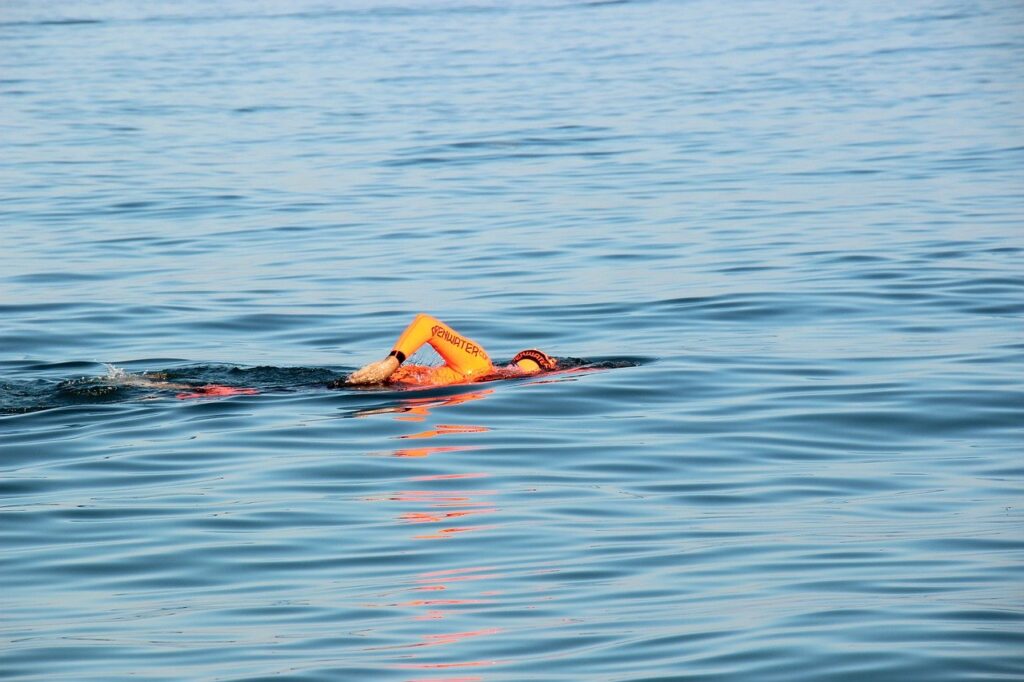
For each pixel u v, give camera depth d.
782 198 70.50
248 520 27.20
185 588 23.72
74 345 44.28
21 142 96.50
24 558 25.27
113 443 32.62
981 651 20.19
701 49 160.12
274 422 34.12
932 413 34.84
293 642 21.09
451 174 81.31
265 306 49.72
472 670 19.84
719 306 48.50
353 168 83.81
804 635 20.91
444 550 25.41
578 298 50.28
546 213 68.06
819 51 154.25
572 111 110.31
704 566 24.34
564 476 30.09
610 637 21.05
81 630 21.80
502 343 44.31
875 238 59.75
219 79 137.25
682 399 36.53
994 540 25.50
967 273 52.44
